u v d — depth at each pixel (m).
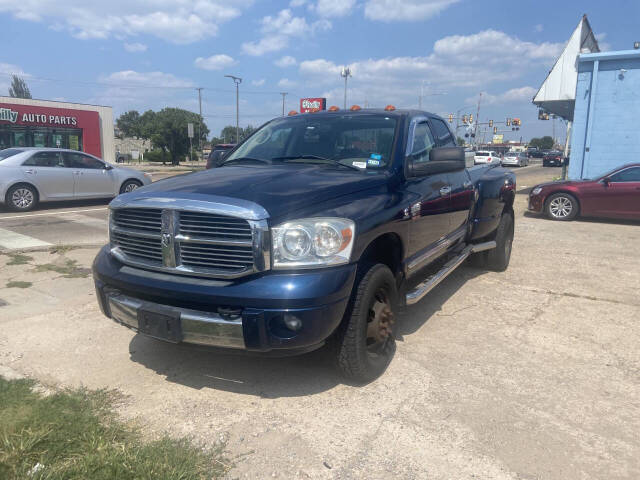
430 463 2.60
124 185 13.48
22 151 11.86
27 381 3.26
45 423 2.70
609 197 10.90
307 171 3.68
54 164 12.15
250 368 3.63
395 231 3.52
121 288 3.28
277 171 3.68
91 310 4.75
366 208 3.25
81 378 3.45
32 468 2.34
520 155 52.12
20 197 11.59
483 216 5.66
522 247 8.26
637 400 3.28
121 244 3.41
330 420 2.99
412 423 2.97
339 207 3.12
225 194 3.01
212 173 3.74
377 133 4.16
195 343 3.00
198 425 2.91
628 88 14.05
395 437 2.83
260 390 3.33
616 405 3.21
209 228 2.96
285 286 2.80
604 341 4.25
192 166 52.94
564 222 11.29
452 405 3.18
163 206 3.05
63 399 3.02
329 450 2.70
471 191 5.28
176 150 56.22
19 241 7.91
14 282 5.59
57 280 5.71
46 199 12.00
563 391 3.38
